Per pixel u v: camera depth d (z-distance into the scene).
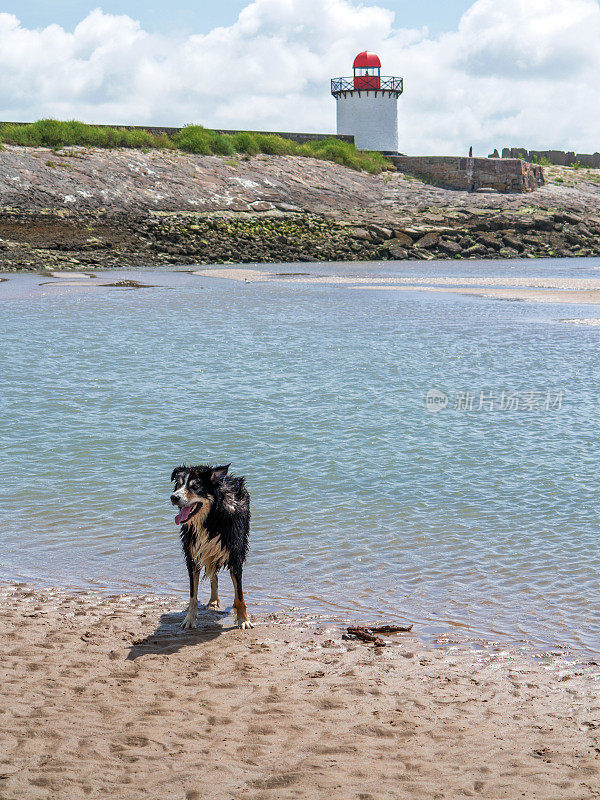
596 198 85.00
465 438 14.06
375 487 11.57
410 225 68.12
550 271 53.16
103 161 66.75
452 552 9.24
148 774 4.82
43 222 57.28
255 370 19.97
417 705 5.82
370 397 17.08
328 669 6.48
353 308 33.31
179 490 6.98
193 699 5.89
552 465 12.49
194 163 71.31
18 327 27.25
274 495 11.25
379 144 91.25
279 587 8.36
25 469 12.28
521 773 4.84
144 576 8.66
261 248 60.59
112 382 18.48
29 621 7.41
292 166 76.81
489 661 6.63
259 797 4.60
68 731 5.34
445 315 31.17
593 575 8.52
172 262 56.31
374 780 4.77
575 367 20.41
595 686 6.14
